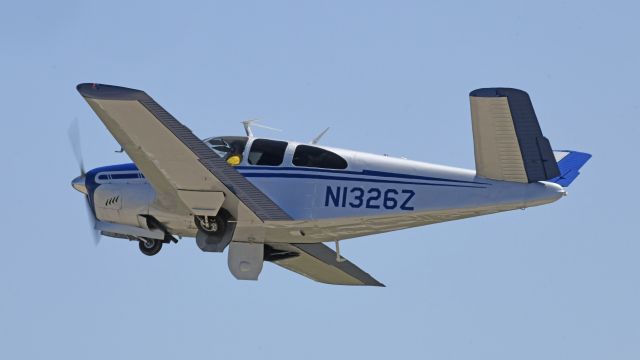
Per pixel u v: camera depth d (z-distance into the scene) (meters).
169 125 56.31
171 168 59.97
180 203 64.38
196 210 63.00
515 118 59.66
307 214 64.56
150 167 60.09
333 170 64.62
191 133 56.72
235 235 66.38
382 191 64.06
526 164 61.12
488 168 62.06
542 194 61.62
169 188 62.47
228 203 63.19
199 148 57.84
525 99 58.81
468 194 62.88
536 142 60.22
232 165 65.25
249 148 65.50
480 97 59.19
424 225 65.69
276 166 65.06
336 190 64.38
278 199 64.69
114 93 54.22
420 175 63.88
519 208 62.56
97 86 53.84
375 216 64.25
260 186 64.88
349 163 64.69
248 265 66.50
